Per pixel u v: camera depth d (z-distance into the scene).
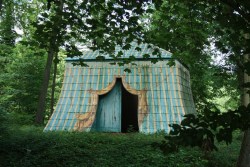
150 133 15.59
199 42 7.84
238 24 3.67
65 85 17.86
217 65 18.28
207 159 10.05
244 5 3.42
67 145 11.30
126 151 10.73
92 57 18.08
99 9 7.72
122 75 17.59
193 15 6.98
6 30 11.14
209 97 26.62
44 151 10.43
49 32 7.74
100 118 17.39
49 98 29.23
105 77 17.72
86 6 7.72
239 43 3.89
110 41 9.37
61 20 7.63
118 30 8.19
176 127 3.33
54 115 16.95
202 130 3.18
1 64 22.42
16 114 21.52
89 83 17.70
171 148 3.51
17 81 24.64
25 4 16.08
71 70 18.20
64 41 8.26
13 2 13.69
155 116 16.34
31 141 11.77
